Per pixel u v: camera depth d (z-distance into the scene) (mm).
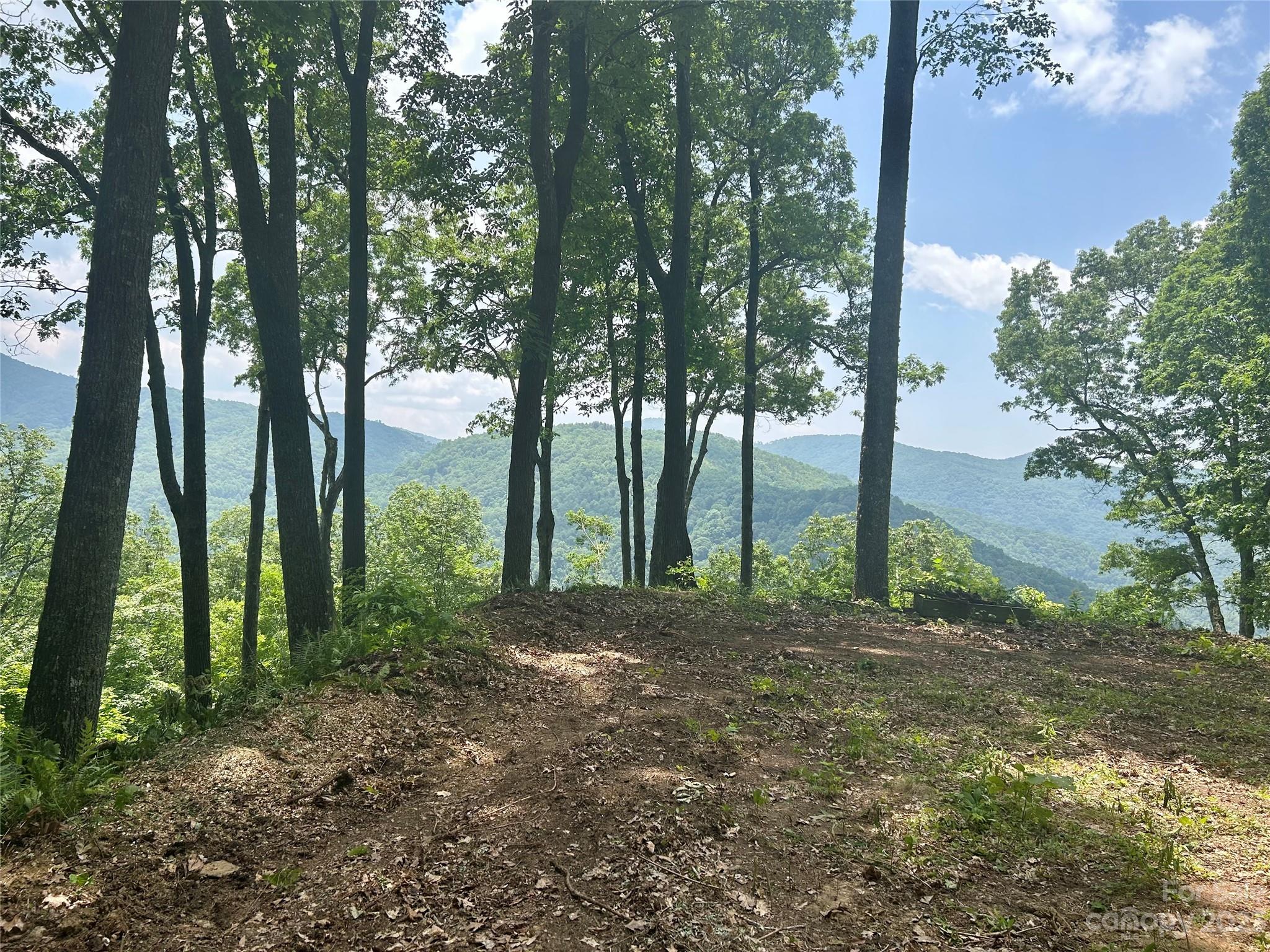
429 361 21078
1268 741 5699
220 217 16500
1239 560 25547
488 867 3562
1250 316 22438
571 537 128250
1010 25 12492
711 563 37281
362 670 6152
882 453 13930
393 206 20359
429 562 35156
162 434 13359
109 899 3119
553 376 20609
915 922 3154
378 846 3797
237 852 3639
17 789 3727
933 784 4695
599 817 4043
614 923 3088
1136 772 5055
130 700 19250
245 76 8797
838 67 20312
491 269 13945
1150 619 12516
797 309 23875
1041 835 3992
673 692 6781
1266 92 23281
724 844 3809
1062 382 28359
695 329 19969
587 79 14148
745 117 20922
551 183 13133
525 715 6023
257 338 19109
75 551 6109
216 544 46031
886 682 7406
